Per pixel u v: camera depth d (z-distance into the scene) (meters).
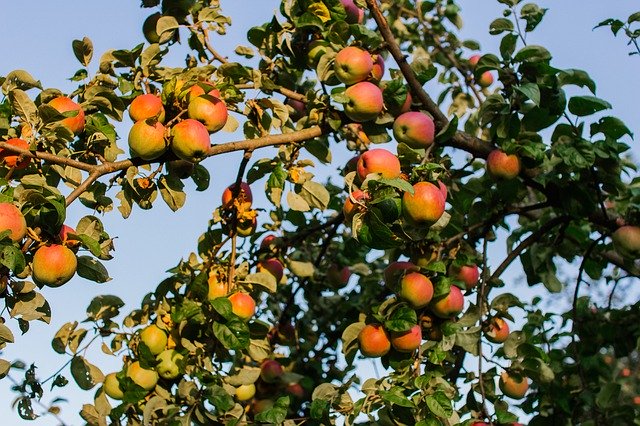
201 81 2.78
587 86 2.89
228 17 2.95
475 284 2.94
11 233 2.46
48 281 2.54
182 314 2.77
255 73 2.86
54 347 2.78
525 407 3.06
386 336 2.75
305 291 3.45
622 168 2.96
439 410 2.60
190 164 2.80
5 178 2.58
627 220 2.96
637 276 3.19
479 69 2.92
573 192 2.92
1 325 2.52
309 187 2.88
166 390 2.82
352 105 2.82
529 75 2.90
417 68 3.00
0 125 2.59
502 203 3.04
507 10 2.92
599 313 3.22
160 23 2.88
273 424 2.78
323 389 2.72
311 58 2.92
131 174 2.70
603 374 3.14
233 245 2.89
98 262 2.61
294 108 3.08
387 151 2.74
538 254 3.13
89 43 2.78
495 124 2.93
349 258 3.46
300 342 3.40
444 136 2.88
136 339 2.82
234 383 2.88
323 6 2.91
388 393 2.62
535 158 2.86
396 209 2.66
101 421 2.79
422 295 2.75
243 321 2.78
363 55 2.85
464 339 2.82
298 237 3.15
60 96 2.69
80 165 2.63
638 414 2.97
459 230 3.01
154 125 2.67
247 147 2.79
